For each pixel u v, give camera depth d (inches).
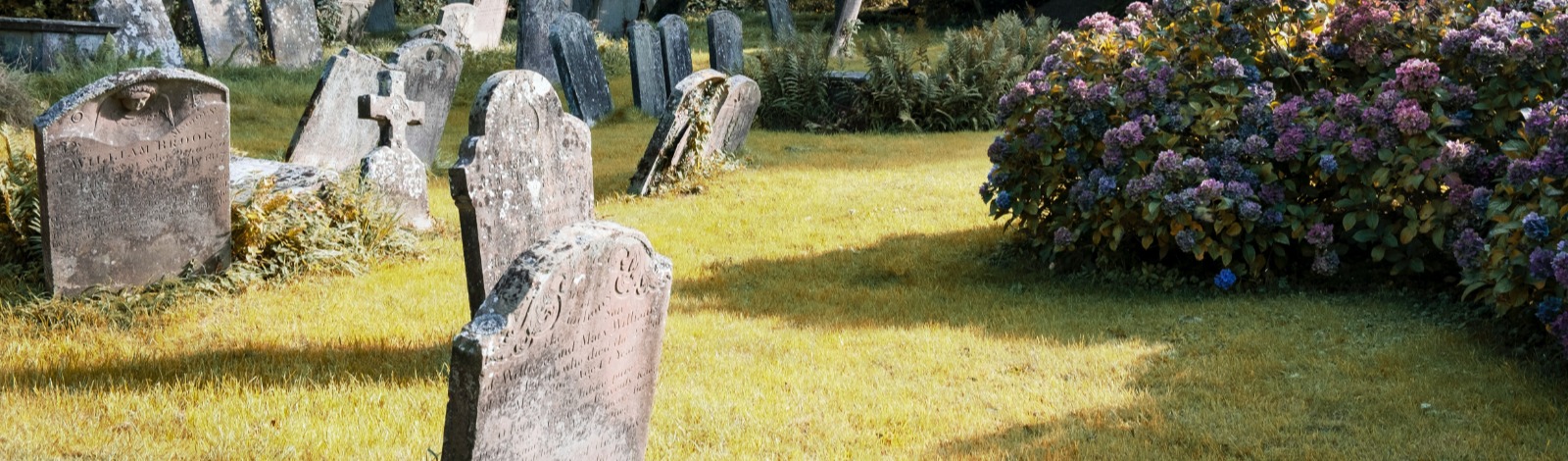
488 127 208.2
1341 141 237.0
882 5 1192.2
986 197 283.7
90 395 185.8
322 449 165.3
